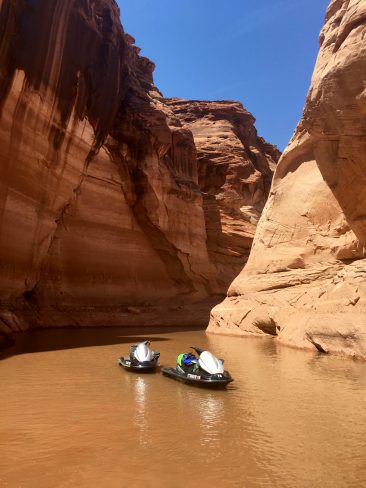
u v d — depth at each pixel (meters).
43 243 22.33
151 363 9.41
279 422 5.78
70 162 23.39
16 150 18.59
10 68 17.00
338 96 12.27
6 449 4.68
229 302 20.53
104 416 6.00
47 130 20.69
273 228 19.64
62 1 19.91
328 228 17.42
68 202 24.44
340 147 13.40
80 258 25.58
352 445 4.89
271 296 17.83
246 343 15.41
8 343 14.23
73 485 3.81
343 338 11.90
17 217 19.55
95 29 23.47
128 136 28.91
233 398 7.12
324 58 13.77
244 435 5.22
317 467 4.27
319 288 15.33
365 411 6.33
